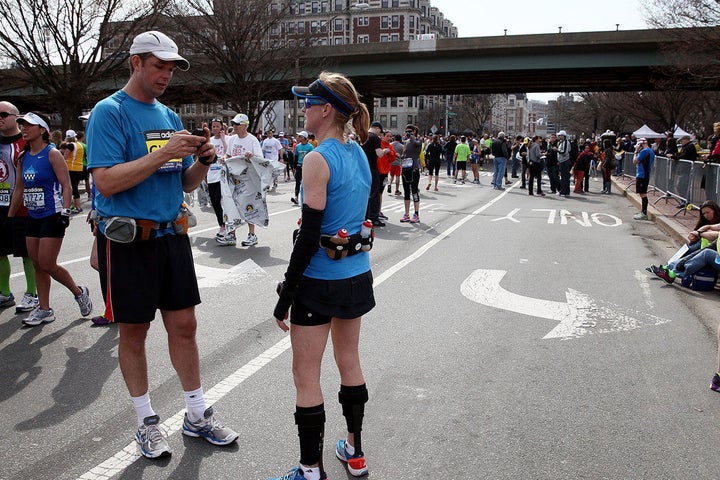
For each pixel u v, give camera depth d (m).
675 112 44.25
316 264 2.89
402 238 10.72
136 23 24.78
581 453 3.47
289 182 24.45
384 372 4.61
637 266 8.62
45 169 5.37
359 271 2.99
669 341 5.41
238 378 4.45
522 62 36.94
